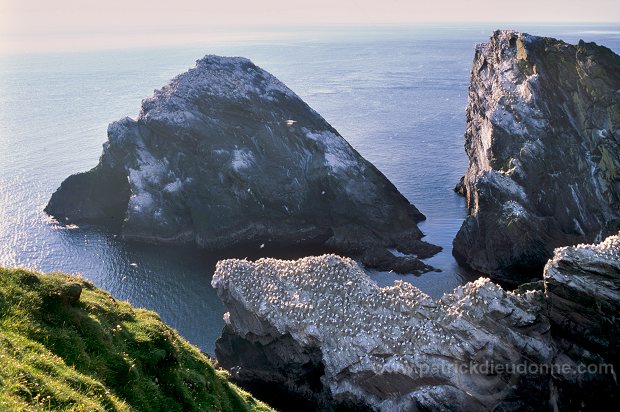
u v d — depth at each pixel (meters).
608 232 102.00
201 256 124.06
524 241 107.12
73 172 172.50
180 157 138.25
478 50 147.62
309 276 78.38
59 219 141.00
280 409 76.50
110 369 36.28
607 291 64.94
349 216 131.00
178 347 45.25
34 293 37.53
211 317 97.62
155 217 131.75
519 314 66.75
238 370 81.31
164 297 104.38
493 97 129.00
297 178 137.75
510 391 66.00
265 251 127.19
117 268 116.19
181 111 141.25
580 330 67.06
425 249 120.69
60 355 34.12
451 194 151.50
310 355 75.06
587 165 108.25
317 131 145.62
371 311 72.62
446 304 69.81
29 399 26.45
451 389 66.25
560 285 66.94
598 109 108.06
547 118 115.19
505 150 120.00
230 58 157.25
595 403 66.50
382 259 116.75
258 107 145.75
